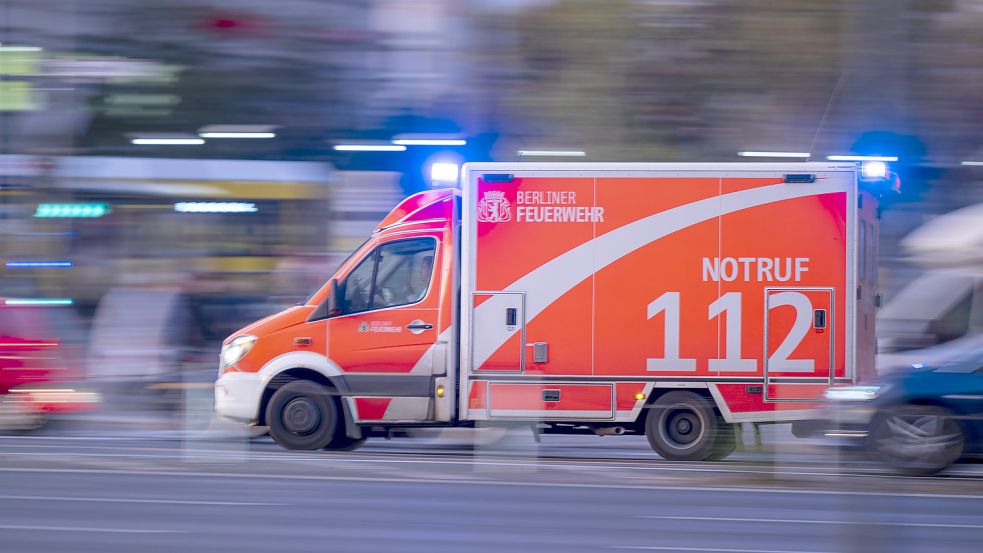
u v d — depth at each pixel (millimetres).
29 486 16125
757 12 39125
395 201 40062
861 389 20734
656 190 25953
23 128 40000
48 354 28047
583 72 40625
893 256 33406
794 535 13992
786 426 18797
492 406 26094
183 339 35031
